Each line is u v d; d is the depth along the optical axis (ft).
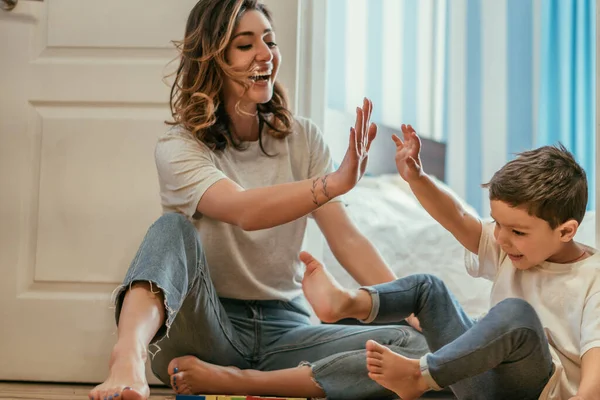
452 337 4.56
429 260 7.48
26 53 6.97
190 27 5.56
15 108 6.93
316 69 7.35
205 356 5.14
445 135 11.55
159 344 5.20
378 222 7.79
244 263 5.43
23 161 6.90
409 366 4.07
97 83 6.93
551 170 4.53
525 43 11.48
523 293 4.74
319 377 5.07
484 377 4.36
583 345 4.26
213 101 5.44
